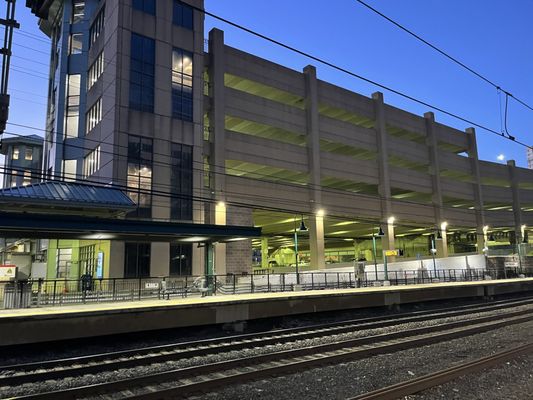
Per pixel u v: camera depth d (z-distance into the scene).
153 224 25.28
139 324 14.37
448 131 74.19
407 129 66.75
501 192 81.69
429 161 69.38
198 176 42.28
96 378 9.56
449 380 8.62
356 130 59.00
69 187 31.34
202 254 40.44
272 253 92.06
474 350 11.90
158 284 28.34
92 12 48.66
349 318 20.81
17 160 83.12
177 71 42.69
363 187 64.75
